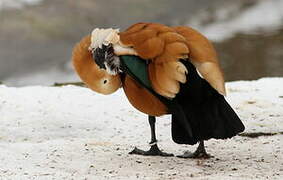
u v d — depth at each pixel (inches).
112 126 564.1
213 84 429.4
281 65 1189.1
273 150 493.7
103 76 472.7
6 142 530.6
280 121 555.5
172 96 421.7
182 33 445.1
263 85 671.8
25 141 535.5
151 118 480.7
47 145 506.9
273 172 436.5
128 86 451.8
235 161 466.0
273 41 1323.8
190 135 424.8
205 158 474.0
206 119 439.8
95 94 641.0
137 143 521.3
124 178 419.5
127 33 440.5
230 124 442.3
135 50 432.5
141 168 448.8
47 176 425.1
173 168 447.8
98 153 487.5
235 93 639.1
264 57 1231.5
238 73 1154.0
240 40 1337.4
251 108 587.8
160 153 482.9
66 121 571.8
